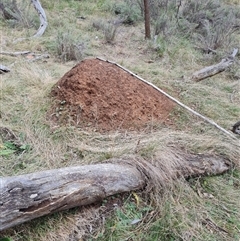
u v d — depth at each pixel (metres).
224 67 3.77
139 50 4.47
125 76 2.93
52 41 4.36
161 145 2.26
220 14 5.64
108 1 6.24
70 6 5.97
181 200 1.96
